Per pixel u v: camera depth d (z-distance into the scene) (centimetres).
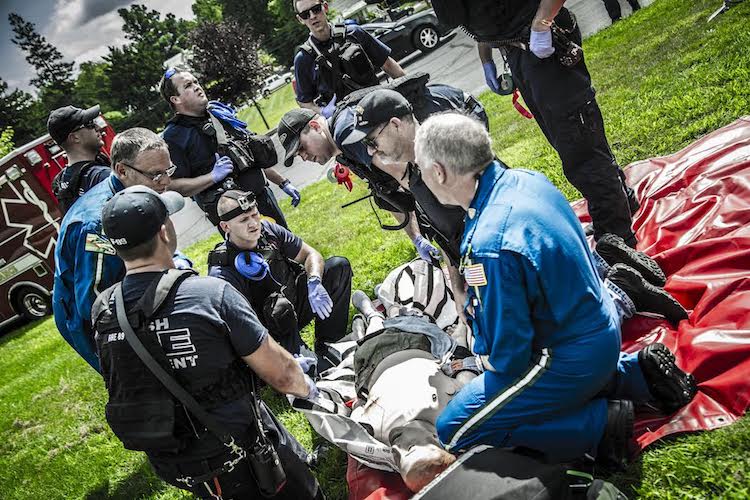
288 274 425
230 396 243
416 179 303
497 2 360
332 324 459
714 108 523
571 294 238
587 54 957
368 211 837
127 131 339
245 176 477
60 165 1162
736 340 279
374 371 337
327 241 777
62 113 384
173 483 263
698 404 272
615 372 280
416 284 418
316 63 473
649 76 698
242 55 2145
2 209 1149
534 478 219
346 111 339
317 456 376
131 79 6612
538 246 230
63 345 946
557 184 557
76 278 342
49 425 630
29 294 1214
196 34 2141
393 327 356
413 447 275
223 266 398
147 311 231
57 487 493
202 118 466
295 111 373
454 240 315
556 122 388
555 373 249
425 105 366
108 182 351
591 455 266
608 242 354
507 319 237
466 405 268
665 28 866
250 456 253
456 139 235
